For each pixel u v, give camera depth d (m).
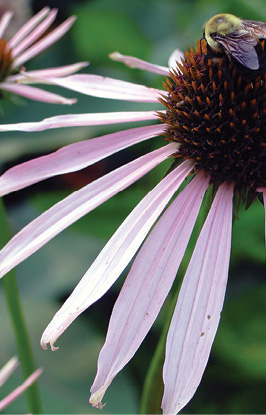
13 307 0.30
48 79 0.31
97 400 0.24
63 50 0.45
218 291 0.25
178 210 0.27
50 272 0.39
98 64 0.44
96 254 0.39
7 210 0.41
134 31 0.43
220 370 0.35
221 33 0.27
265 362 0.34
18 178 0.27
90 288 0.25
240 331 0.35
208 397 0.35
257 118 0.27
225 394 0.35
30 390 0.30
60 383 0.35
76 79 0.30
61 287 0.38
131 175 0.28
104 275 0.25
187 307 0.25
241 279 0.37
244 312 0.35
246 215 0.35
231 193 0.27
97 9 0.45
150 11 0.45
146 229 0.26
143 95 0.30
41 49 0.35
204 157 0.28
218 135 0.27
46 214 0.26
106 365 0.24
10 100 0.33
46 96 0.33
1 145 0.40
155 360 0.27
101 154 0.28
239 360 0.34
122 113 0.29
